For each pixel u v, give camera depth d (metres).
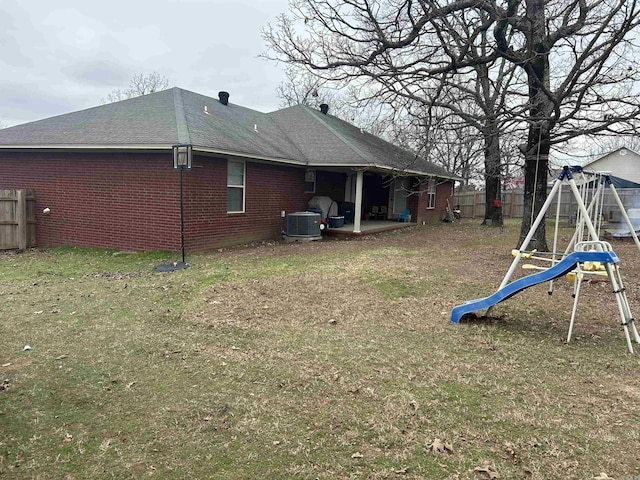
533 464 2.51
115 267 8.55
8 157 11.38
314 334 4.82
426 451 2.66
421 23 7.30
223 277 7.38
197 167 9.96
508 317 5.39
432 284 6.97
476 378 3.66
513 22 7.54
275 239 12.77
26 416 3.10
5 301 6.11
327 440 2.79
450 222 20.55
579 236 5.66
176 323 5.21
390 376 3.72
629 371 3.79
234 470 2.50
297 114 16.44
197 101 12.80
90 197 10.55
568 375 3.72
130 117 11.12
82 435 2.87
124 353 4.29
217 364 4.01
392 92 8.30
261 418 3.06
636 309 5.57
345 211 16.52
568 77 6.94
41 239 11.17
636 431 2.84
